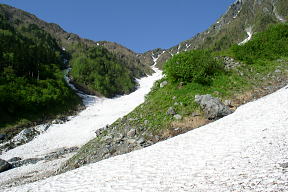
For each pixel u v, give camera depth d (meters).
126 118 20.92
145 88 95.50
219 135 13.97
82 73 89.62
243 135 12.88
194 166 10.48
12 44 72.81
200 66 23.17
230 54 28.41
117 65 113.25
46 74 68.81
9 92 49.03
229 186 7.85
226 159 10.35
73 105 61.28
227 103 19.98
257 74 24.44
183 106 19.75
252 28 163.25
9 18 148.75
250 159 9.69
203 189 8.09
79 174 12.41
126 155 14.36
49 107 53.69
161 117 19.28
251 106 18.12
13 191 11.76
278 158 9.11
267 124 13.47
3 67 58.91
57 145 32.84
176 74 23.16
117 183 10.23
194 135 15.19
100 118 47.19
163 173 10.45
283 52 29.69
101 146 18.61
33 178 19.25
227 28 186.88
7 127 42.06
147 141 17.55
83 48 134.62
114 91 88.31
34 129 42.19
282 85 22.44
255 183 7.60
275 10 179.38
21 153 30.94
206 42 181.38
